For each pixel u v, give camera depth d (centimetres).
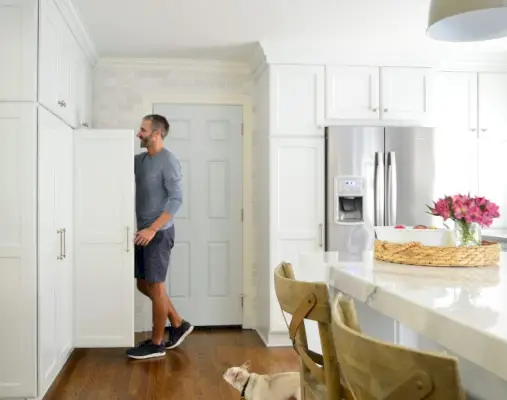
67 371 345
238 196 477
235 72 474
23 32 279
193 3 329
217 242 476
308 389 137
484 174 440
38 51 281
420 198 420
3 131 281
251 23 365
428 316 105
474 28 176
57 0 307
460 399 63
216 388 317
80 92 401
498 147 443
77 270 377
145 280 389
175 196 383
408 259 178
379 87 422
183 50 433
